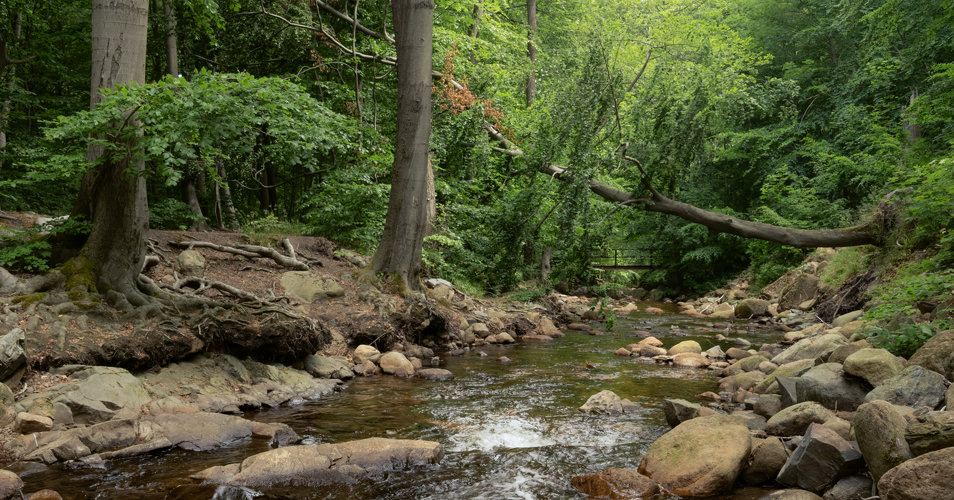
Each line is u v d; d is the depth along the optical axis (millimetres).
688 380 8266
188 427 5297
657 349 10461
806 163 21922
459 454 5098
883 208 13031
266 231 13398
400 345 9742
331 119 8508
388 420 6129
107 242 7336
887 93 19000
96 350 6156
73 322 6488
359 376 8383
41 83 15328
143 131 7168
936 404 4590
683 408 5793
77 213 7645
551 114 13656
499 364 9469
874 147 17891
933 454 3264
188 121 6484
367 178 13594
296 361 7977
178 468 4590
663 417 6336
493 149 17359
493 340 11695
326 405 6730
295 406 6684
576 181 12672
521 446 5391
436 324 10914
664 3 17047
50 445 4719
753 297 19609
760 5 24359
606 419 6246
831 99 21703
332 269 11617
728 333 13352
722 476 4180
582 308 17656
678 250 25500
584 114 12805
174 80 6633
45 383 5613
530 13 24250
